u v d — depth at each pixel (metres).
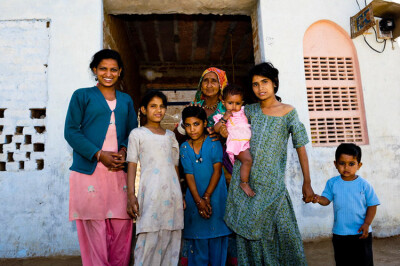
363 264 2.05
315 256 3.13
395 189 3.97
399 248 3.38
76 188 2.21
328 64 4.20
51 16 3.77
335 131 4.08
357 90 4.19
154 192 2.18
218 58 8.58
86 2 3.82
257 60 4.25
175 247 2.33
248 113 2.39
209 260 2.50
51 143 3.57
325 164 3.89
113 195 2.27
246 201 2.21
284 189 2.18
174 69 8.73
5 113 3.62
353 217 2.09
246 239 2.21
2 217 3.43
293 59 4.02
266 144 2.20
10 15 3.74
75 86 3.67
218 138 2.58
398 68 4.23
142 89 8.60
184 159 2.51
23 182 3.50
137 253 2.15
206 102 3.01
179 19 6.14
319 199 2.18
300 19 4.11
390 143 4.06
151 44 7.39
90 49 3.74
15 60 3.69
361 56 4.19
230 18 6.16
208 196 2.41
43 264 3.14
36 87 3.66
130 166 2.26
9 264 3.16
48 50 3.72
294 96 3.95
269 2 4.08
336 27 4.23
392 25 4.16
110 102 2.37
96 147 2.17
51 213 3.46
